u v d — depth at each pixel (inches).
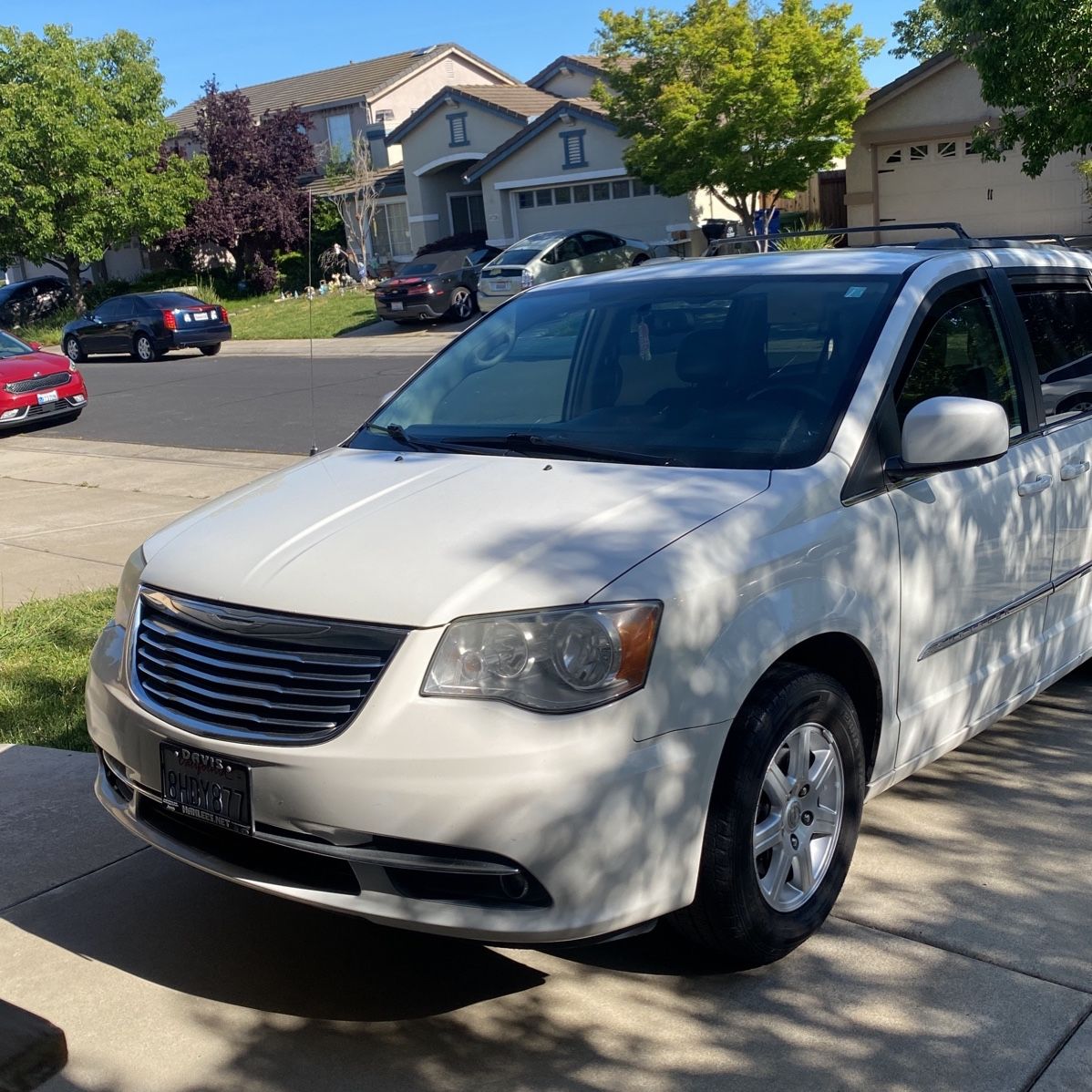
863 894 152.3
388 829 117.2
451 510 138.9
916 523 151.9
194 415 690.8
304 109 1780.3
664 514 133.0
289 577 129.8
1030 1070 119.6
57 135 1370.6
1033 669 183.9
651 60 1002.1
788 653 139.6
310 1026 131.7
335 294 1359.5
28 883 165.6
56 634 272.5
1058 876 154.8
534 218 1290.6
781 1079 119.8
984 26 706.2
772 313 166.9
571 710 118.0
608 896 119.6
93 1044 130.3
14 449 623.8
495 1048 126.6
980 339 174.9
